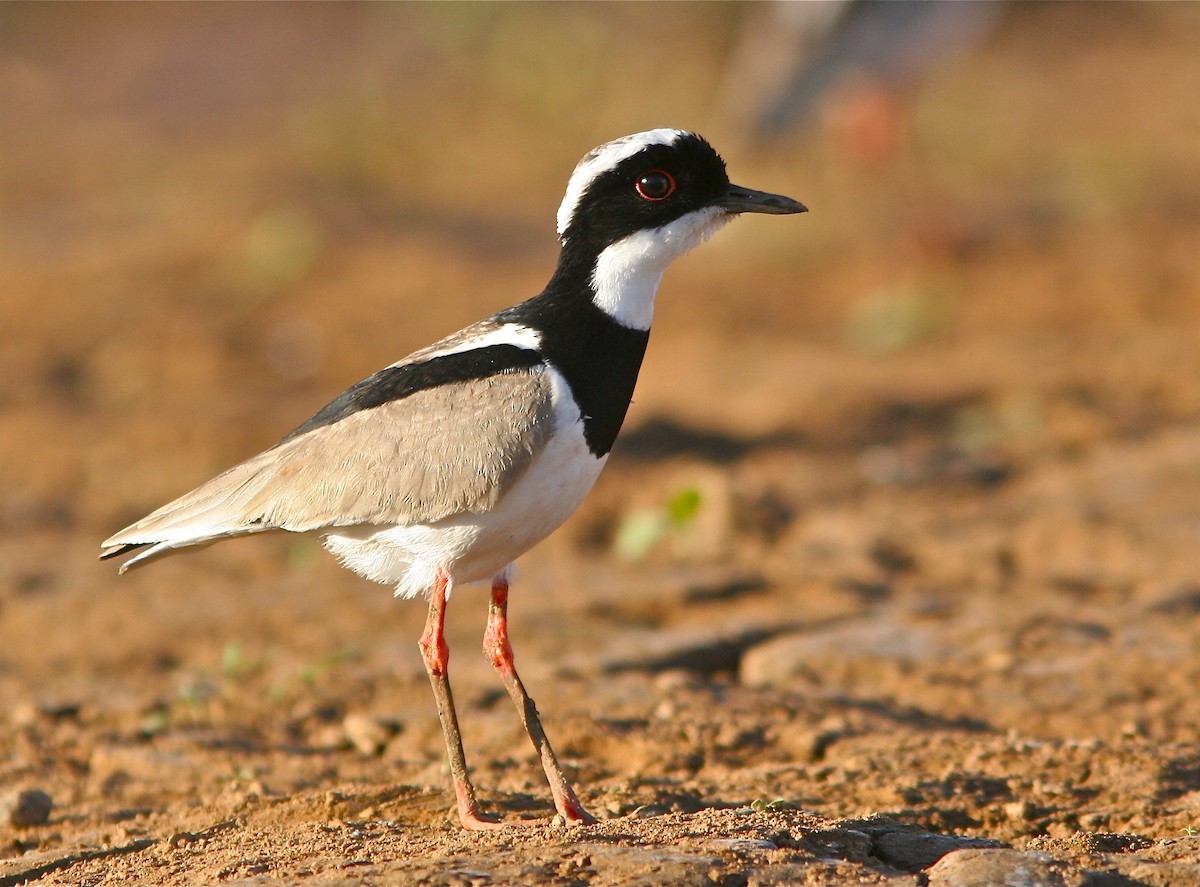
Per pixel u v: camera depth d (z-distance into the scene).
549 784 8.60
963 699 10.46
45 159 29.91
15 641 12.48
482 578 8.36
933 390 18.22
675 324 21.42
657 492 15.55
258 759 9.80
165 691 11.27
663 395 18.64
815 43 21.95
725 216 8.49
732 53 30.12
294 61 34.62
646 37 31.03
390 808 8.34
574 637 12.00
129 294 22.62
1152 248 23.06
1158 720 9.94
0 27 37.38
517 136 29.78
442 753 9.81
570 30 31.12
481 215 26.64
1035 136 28.70
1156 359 18.86
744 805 8.36
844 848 7.33
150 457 16.98
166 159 29.50
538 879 6.67
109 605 13.17
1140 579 12.80
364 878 6.76
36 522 15.40
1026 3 35.78
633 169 8.23
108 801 9.21
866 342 20.25
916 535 14.23
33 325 21.59
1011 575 13.24
